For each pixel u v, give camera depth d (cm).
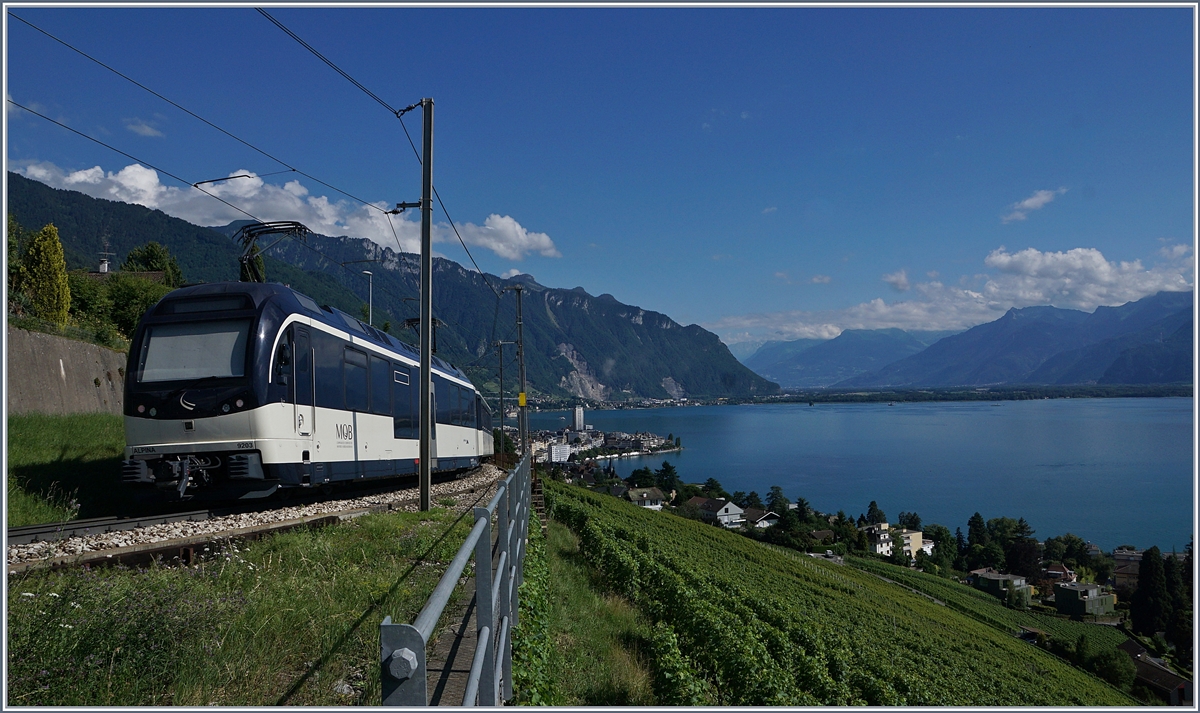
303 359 1413
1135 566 8600
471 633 595
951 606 7238
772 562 5716
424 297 1633
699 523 7138
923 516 12212
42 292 2830
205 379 1277
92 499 1478
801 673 1630
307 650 552
